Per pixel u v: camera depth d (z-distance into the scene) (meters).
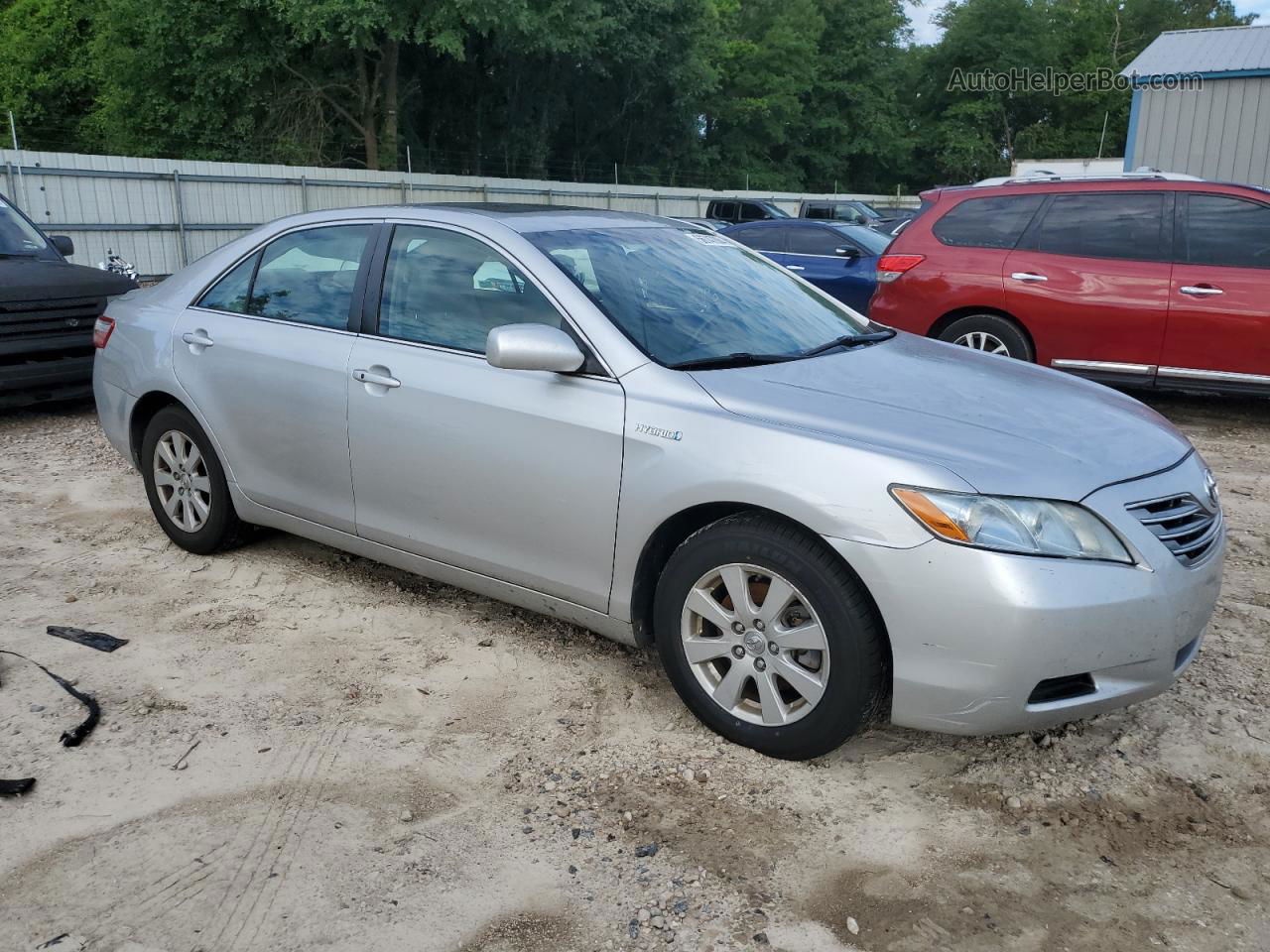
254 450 4.36
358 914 2.49
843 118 62.59
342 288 4.13
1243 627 4.14
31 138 37.81
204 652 3.85
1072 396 3.53
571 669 3.74
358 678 3.66
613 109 44.88
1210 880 2.65
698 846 2.76
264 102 33.59
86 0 38.06
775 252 12.09
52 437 7.21
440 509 3.77
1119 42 67.06
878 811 2.92
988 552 2.73
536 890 2.58
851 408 3.13
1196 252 7.42
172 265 22.56
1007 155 65.19
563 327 3.48
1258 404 8.62
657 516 3.18
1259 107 17.75
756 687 3.21
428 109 40.09
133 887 2.57
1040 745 3.28
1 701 3.45
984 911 2.53
